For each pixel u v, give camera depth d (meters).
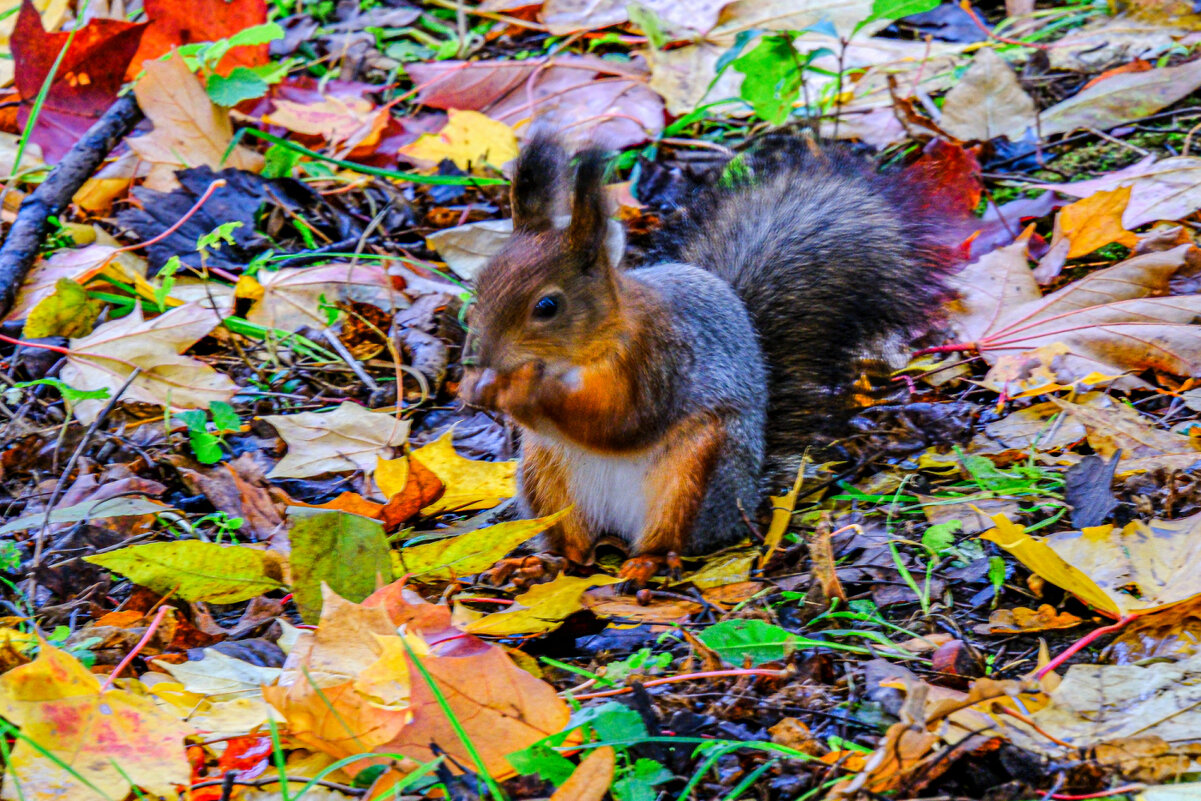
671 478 5.38
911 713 3.47
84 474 5.87
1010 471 5.55
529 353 5.09
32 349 6.86
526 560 5.37
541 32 10.82
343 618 3.92
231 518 5.59
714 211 7.09
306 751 3.85
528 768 3.55
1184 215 7.12
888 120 8.79
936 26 10.20
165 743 3.64
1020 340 6.43
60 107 8.43
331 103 9.23
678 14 9.91
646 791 3.49
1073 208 6.83
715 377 5.49
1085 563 4.49
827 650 4.42
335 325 7.29
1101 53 9.21
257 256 7.93
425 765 3.38
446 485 5.58
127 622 4.72
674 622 4.74
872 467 5.85
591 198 5.12
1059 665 4.20
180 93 8.22
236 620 4.93
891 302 6.59
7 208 8.30
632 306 5.28
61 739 3.62
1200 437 5.49
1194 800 3.29
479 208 8.48
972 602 4.72
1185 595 4.17
